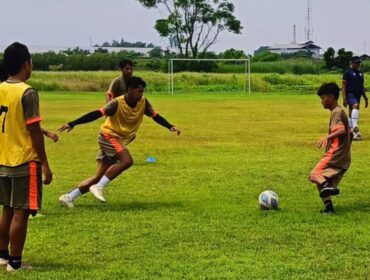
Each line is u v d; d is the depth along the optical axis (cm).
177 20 8044
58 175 1154
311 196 954
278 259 639
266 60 8006
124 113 902
